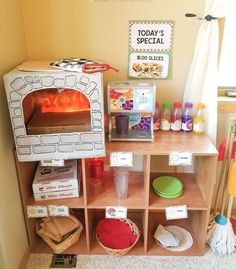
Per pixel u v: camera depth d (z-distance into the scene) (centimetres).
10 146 140
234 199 187
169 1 148
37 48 159
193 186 170
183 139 153
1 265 135
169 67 161
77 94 153
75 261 159
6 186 135
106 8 151
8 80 120
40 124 137
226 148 158
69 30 155
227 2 142
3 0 128
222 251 163
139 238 172
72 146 135
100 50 159
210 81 154
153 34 155
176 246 166
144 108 148
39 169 161
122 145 146
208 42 149
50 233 162
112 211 153
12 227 142
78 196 158
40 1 150
